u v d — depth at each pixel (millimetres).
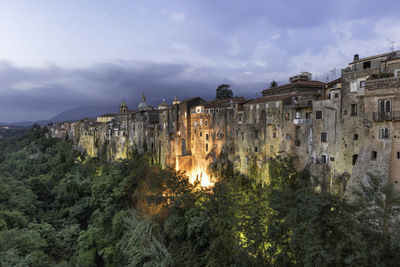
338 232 24453
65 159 110125
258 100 59250
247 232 34219
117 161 95375
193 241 43844
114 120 119312
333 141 41781
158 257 42344
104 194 65250
